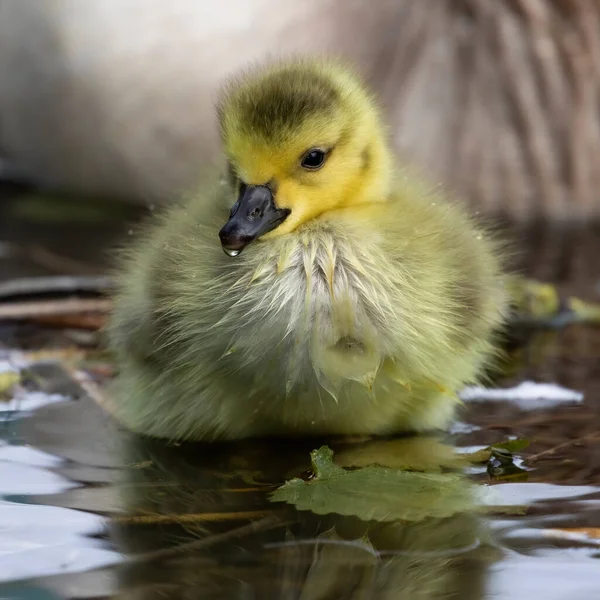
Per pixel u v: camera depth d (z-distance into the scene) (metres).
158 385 3.93
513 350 4.04
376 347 3.89
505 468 3.88
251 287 3.90
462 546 3.82
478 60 4.74
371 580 3.79
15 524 3.83
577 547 3.81
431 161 4.71
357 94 3.94
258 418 3.92
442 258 3.92
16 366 4.01
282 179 3.92
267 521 3.84
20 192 5.07
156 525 3.83
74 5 4.86
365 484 3.87
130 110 4.83
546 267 4.20
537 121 4.72
